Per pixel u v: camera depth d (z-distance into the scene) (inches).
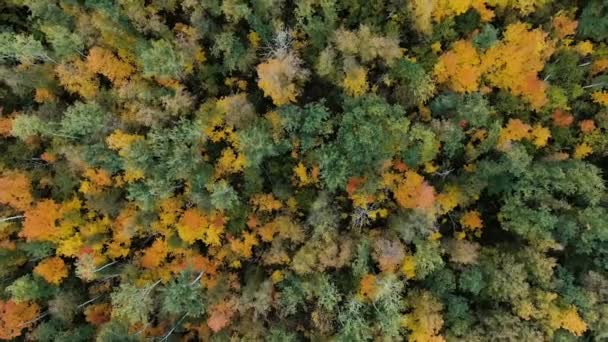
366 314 1149.1
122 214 1217.4
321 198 1149.1
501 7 1160.2
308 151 1170.0
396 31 1131.3
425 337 1093.1
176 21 1213.7
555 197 1184.2
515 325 1083.9
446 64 1136.8
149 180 1130.0
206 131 1160.2
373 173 1136.8
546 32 1166.3
